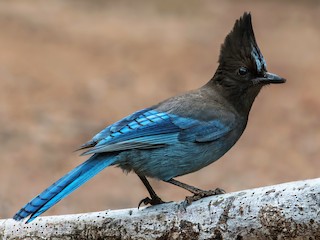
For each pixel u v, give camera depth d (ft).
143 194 48.88
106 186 49.96
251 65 31.60
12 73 68.59
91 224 28.12
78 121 59.98
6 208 44.83
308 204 24.48
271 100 67.87
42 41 78.54
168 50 78.28
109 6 95.66
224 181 51.39
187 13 95.14
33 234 28.81
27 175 50.24
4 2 91.56
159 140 29.55
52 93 65.31
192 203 26.84
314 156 55.98
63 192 26.68
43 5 92.73
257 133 60.75
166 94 66.80
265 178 51.93
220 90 32.27
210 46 80.59
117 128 29.14
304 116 64.08
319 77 72.90
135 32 84.53
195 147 30.30
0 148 54.29
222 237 25.98
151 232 27.14
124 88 67.67
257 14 96.48
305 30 90.17
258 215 25.27
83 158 53.42
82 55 75.31
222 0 102.32
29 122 59.16
